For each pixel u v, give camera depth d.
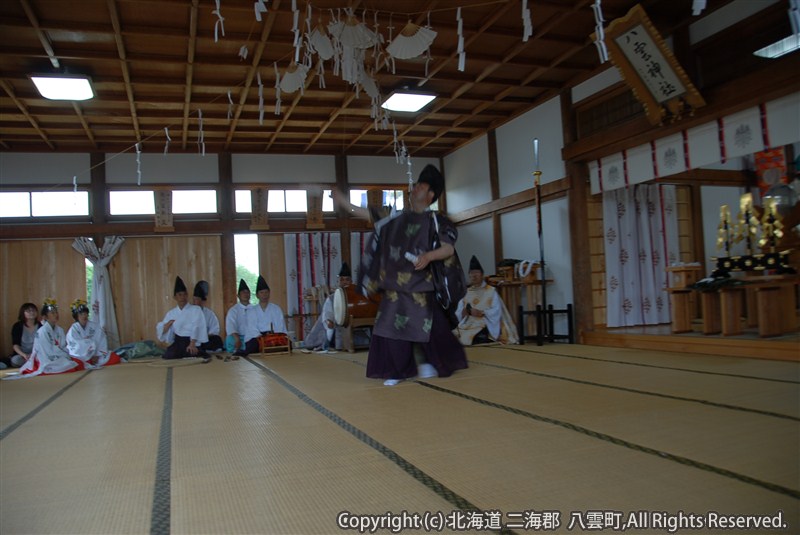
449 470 1.81
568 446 2.04
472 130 8.28
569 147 6.32
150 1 4.43
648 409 2.61
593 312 6.30
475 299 6.59
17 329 7.20
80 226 7.99
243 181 8.71
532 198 7.12
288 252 8.83
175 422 2.79
